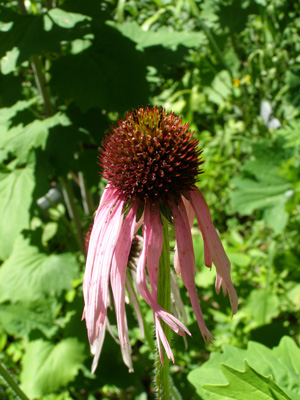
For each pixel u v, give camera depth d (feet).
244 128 1.24
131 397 0.79
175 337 0.74
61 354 0.77
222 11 1.11
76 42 0.73
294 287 0.84
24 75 1.09
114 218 0.37
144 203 0.37
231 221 1.13
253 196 0.95
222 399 0.41
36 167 0.72
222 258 0.37
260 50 1.15
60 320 0.84
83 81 0.70
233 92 1.24
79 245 0.93
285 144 0.88
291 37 1.11
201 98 1.25
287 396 0.40
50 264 0.80
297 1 1.11
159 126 0.39
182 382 0.74
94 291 0.36
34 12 0.83
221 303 0.79
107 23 0.79
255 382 0.40
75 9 0.69
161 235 0.35
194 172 0.38
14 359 0.85
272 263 0.86
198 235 0.89
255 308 0.78
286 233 0.96
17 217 0.71
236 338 0.76
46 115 0.82
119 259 0.35
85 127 0.74
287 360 0.49
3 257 0.70
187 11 1.21
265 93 1.19
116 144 0.39
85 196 0.91
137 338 0.75
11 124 0.77
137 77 0.71
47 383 0.74
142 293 0.34
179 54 0.82
